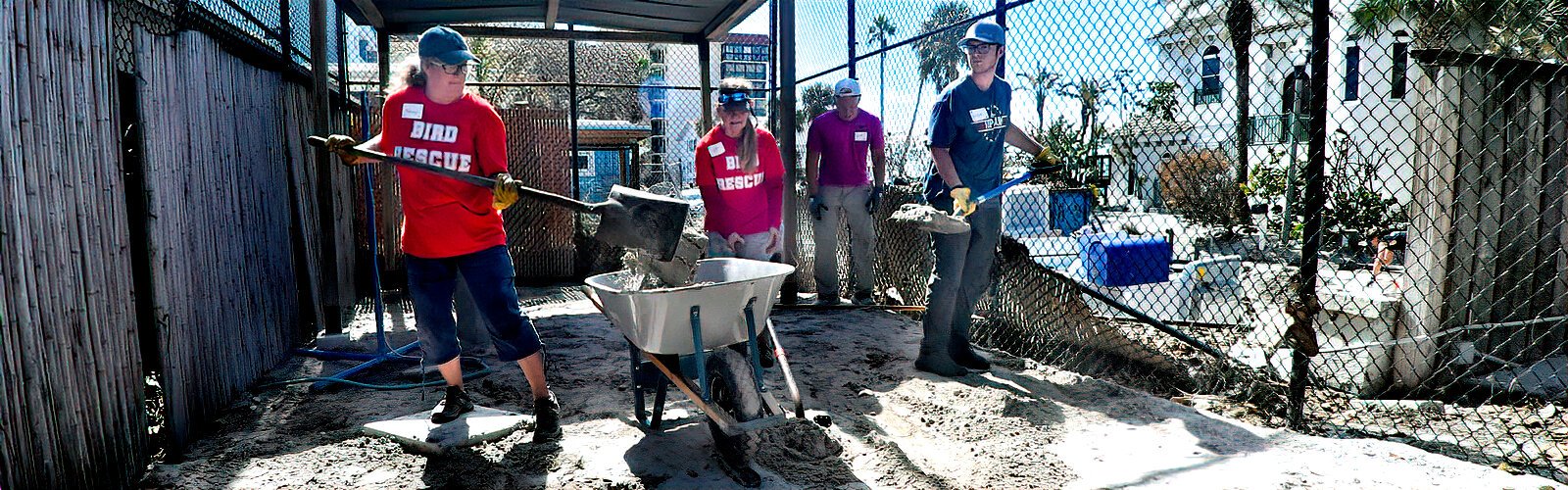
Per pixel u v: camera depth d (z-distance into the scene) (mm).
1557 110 4730
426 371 5117
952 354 5078
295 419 4277
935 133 4531
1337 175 10461
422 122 3617
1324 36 3775
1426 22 4699
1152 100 5875
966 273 4898
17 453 2711
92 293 3182
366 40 12492
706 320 3338
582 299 8344
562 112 9844
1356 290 5254
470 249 3711
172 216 3910
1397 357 4676
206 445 3906
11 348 2707
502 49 17547
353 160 3545
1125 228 6246
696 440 3799
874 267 7742
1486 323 4730
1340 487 3168
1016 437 3840
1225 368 4832
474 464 3529
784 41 7426
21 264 2764
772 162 5344
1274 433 3754
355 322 7133
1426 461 3396
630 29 9070
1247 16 5848
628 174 16578
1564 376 4625
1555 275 4859
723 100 5105
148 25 3809
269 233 5520
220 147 4699
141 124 3670
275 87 5883
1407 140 4672
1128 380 4957
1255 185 9727
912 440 3869
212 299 4398
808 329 6441
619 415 4195
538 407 3842
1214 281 6258
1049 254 6199
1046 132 5758
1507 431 3906
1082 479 3348
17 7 2783
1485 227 4754
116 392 3334
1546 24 4691
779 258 5660
